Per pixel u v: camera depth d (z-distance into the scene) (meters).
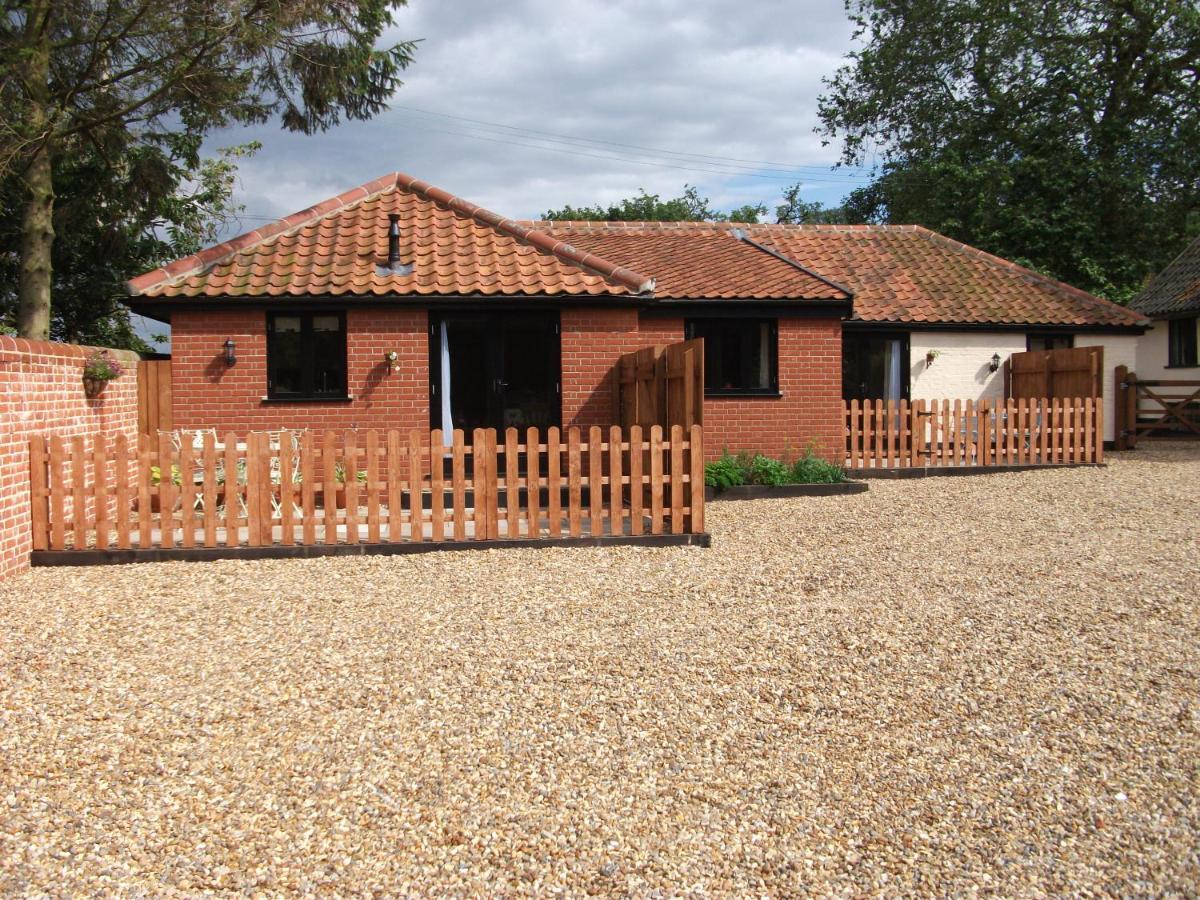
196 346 11.98
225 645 5.95
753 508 12.02
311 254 12.84
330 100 17.91
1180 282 24.84
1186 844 3.57
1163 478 14.23
